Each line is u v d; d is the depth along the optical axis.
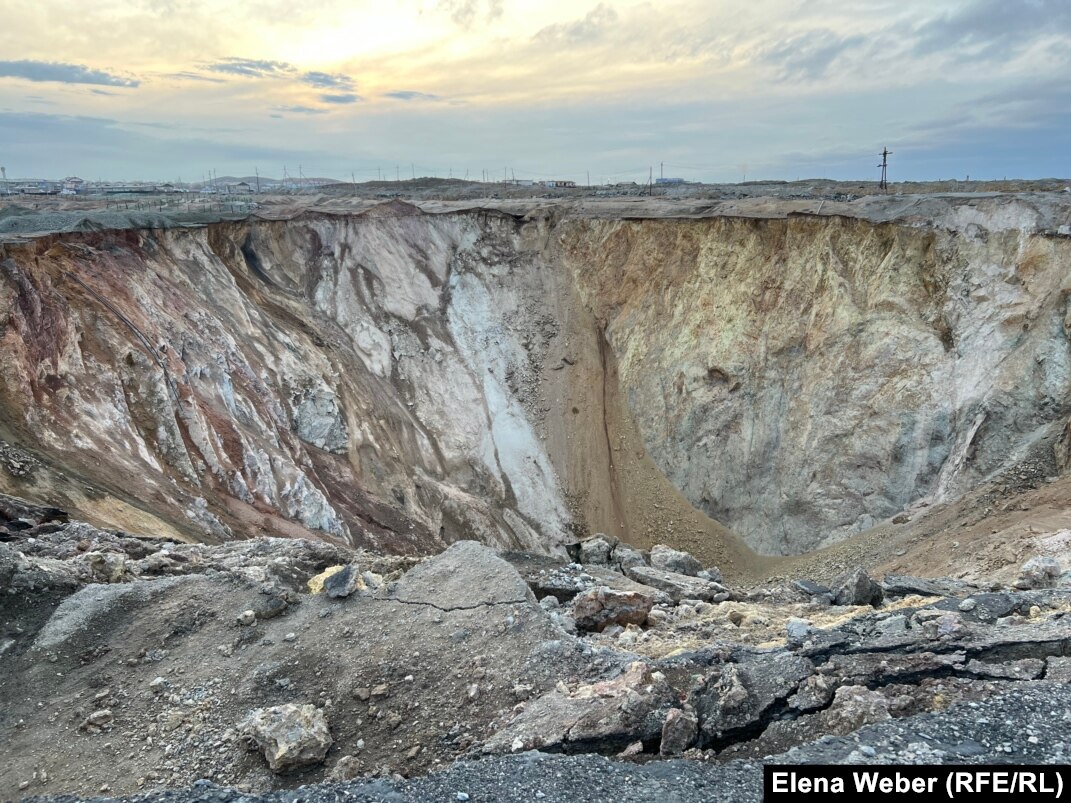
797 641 8.15
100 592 9.57
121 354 21.45
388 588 9.61
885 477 26.20
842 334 28.70
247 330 30.30
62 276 22.22
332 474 27.77
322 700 7.73
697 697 7.18
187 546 12.14
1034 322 23.95
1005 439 23.22
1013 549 15.27
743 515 30.11
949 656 7.28
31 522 12.34
